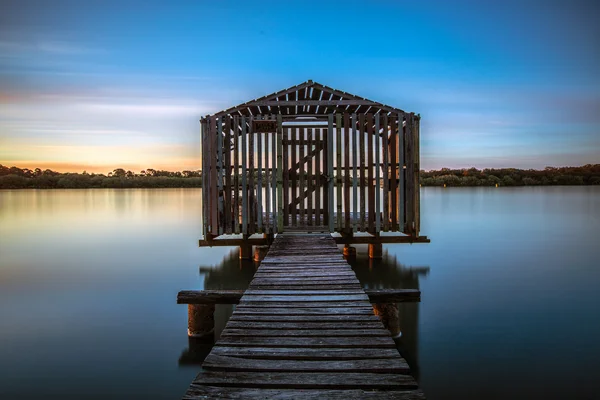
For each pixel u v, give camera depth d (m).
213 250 15.16
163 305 8.44
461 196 58.66
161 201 50.19
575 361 5.59
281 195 9.88
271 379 2.71
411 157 9.91
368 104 9.88
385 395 2.51
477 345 6.14
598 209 34.16
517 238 17.91
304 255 7.00
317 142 10.06
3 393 4.90
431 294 8.99
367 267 11.87
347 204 9.95
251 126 9.92
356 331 3.59
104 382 5.18
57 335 6.74
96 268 12.20
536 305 8.15
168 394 4.89
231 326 3.73
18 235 19.53
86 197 62.97
